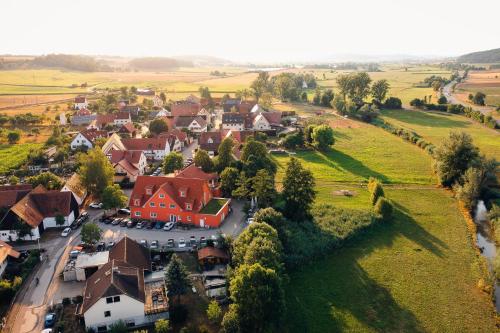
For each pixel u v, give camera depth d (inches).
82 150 5669.3
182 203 3565.5
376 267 2997.0
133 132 6791.3
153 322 2351.1
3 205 3486.7
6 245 2940.5
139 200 3624.5
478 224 3759.8
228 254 2979.8
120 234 3368.6
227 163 4544.8
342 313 2500.0
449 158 4503.0
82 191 4057.6
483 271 2955.2
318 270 2950.3
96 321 2272.4
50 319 2309.3
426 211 3959.2
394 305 2586.1
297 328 2363.4
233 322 2166.6
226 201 3754.9
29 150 5812.0
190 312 2421.3
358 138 6840.6
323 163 5447.8
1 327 2277.3
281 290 2285.9
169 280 2432.3
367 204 4040.4
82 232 3041.3
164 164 4702.3
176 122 7298.2
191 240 3186.5
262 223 2874.0
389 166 5324.8
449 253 3203.7
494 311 2544.3
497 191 4335.6
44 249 3115.2
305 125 7298.2
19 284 2608.3
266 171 3964.1
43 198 3521.2
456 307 2576.3
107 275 2404.0
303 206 3513.8
